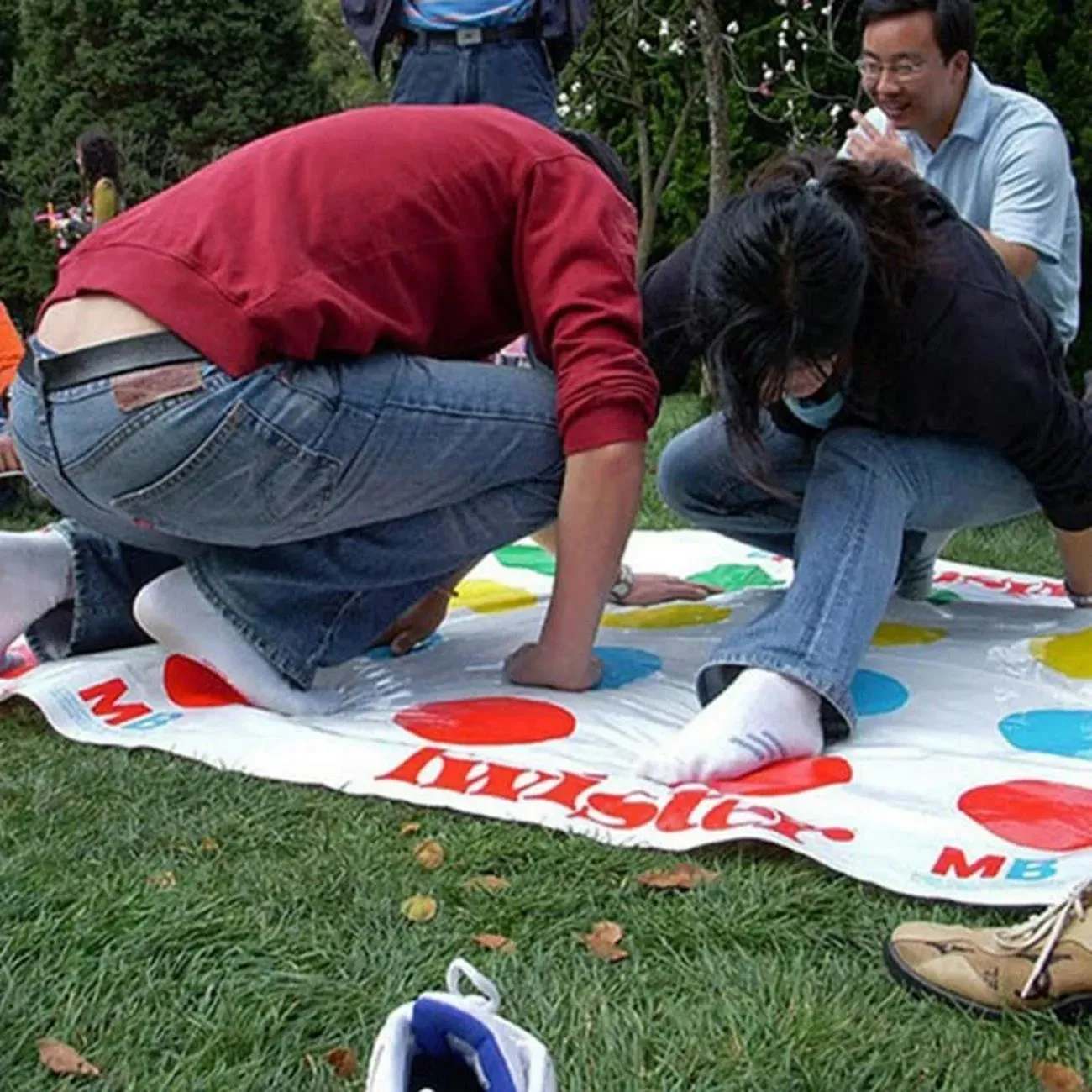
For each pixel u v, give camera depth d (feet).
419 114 7.59
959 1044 4.60
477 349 7.98
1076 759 7.02
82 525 8.36
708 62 19.62
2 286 38.96
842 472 7.84
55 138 37.27
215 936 5.21
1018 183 10.07
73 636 8.62
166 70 37.27
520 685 8.17
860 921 5.39
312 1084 4.38
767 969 5.00
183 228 7.02
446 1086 3.63
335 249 7.06
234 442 6.89
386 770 6.80
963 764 6.86
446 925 5.35
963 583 11.12
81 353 6.90
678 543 12.20
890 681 8.14
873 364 7.43
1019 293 7.72
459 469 7.42
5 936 5.17
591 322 7.39
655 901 5.55
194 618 7.65
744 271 6.47
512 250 7.58
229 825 6.25
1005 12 18.54
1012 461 8.06
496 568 11.53
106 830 6.16
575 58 23.48
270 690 7.70
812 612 7.22
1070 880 5.62
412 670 8.59
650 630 9.45
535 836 6.13
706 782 6.63
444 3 13.46
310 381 6.99
